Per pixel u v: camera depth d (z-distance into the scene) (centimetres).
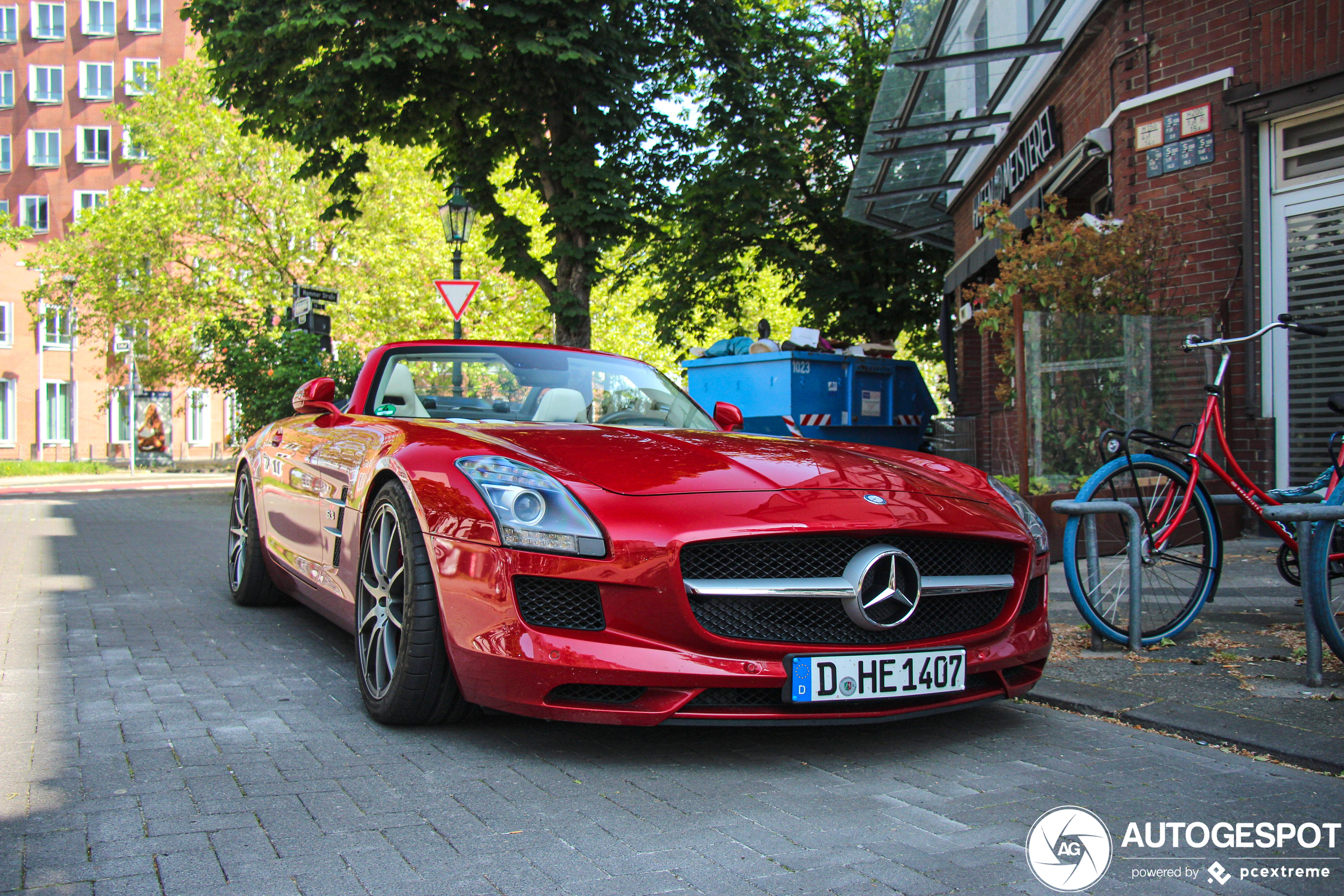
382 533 331
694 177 1709
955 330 1709
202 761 281
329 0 1160
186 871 206
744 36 1542
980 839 227
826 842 225
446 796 254
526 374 436
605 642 270
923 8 945
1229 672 376
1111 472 413
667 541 272
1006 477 695
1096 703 338
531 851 219
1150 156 793
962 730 322
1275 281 710
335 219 1445
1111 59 849
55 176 4919
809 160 2158
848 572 283
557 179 1325
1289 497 422
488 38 1218
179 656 425
